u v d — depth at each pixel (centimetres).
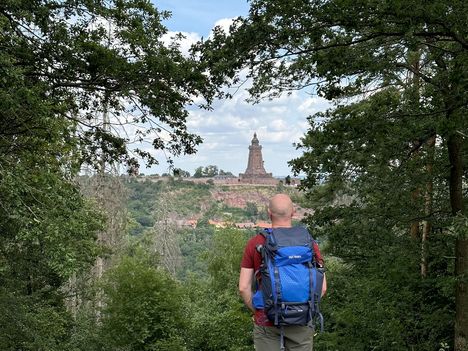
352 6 855
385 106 1085
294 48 1027
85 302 2834
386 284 1432
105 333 2397
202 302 2861
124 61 1084
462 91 849
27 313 1633
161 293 2494
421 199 1338
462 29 825
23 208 821
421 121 1038
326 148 1217
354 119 1075
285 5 937
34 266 1517
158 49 1131
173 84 1150
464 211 1054
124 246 3497
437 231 1492
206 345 2508
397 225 1308
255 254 330
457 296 1073
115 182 3008
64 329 2156
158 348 2403
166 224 5797
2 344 1463
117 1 1068
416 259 1412
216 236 3472
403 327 1318
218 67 1018
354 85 1148
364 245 1317
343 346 1430
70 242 915
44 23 990
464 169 1232
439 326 1292
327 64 981
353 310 1429
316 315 326
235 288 3045
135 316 2406
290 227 338
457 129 853
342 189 1452
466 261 1064
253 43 1011
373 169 1264
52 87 1117
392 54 1029
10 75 792
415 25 824
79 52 1047
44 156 976
